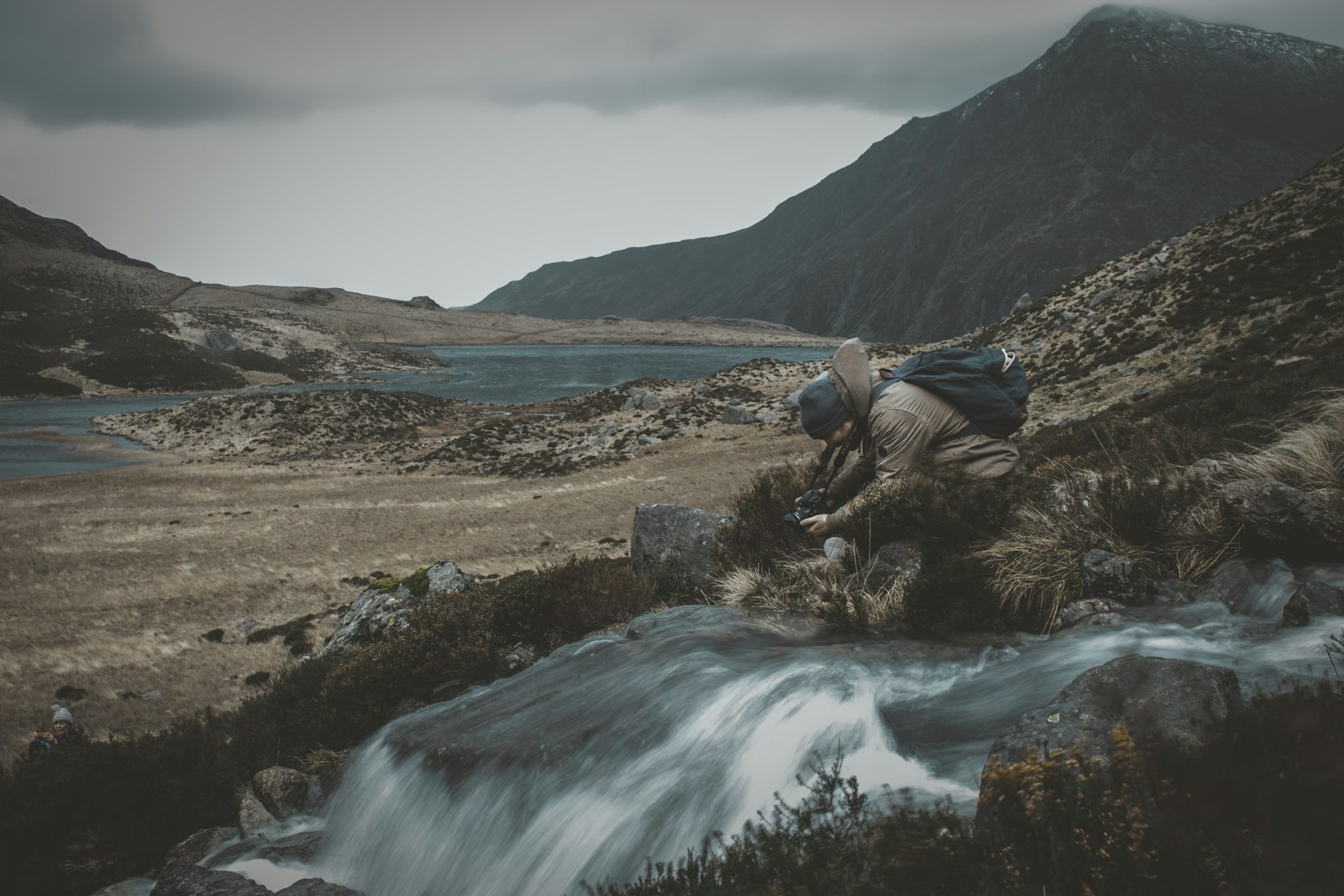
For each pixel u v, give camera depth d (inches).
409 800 152.0
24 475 2375.7
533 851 124.4
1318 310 1147.3
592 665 173.8
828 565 193.6
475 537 1467.8
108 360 5787.4
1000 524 173.5
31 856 195.9
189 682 861.2
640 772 124.0
